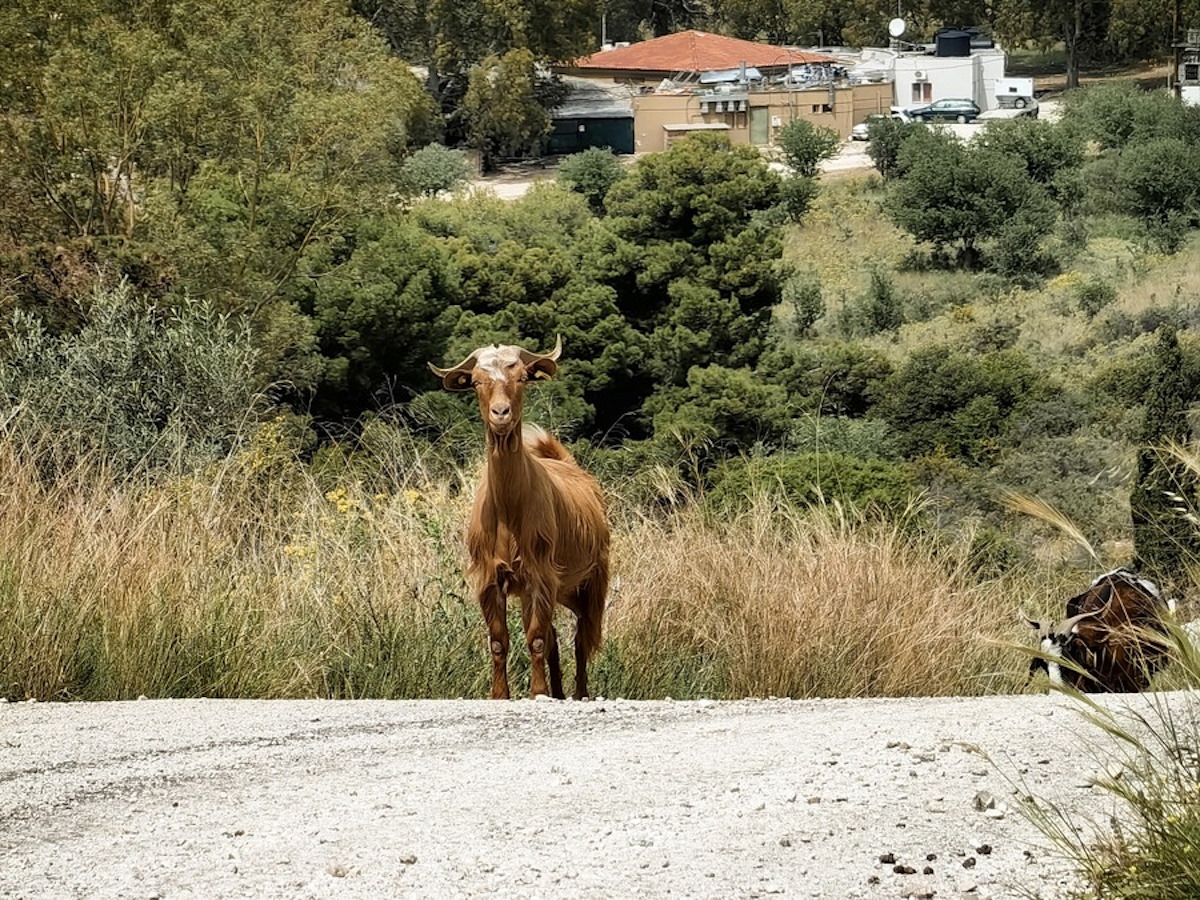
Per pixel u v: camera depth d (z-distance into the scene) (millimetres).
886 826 5219
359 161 36750
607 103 108375
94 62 32562
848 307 58938
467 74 100250
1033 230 65062
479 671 9719
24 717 7414
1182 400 23484
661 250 44562
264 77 34938
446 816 5477
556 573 8844
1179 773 5156
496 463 8547
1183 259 63688
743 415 39938
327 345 37531
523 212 54531
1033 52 141000
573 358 43156
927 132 82250
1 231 31172
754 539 11469
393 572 10266
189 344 18922
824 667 10172
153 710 7645
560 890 4645
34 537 9156
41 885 4863
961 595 11250
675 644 10711
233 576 9859
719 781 5863
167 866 5012
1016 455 32469
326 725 7258
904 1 133375
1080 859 4707
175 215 31781
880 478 19906
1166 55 123000
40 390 17188
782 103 101188
